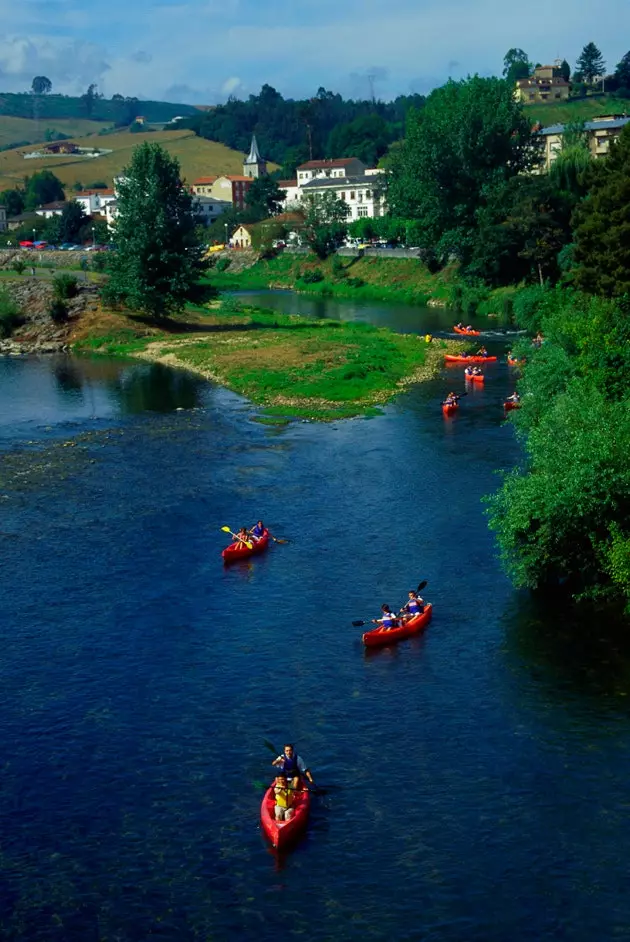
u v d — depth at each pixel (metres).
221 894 23.25
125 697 32.09
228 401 77.44
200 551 44.56
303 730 30.06
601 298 74.81
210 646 35.62
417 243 146.12
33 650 35.34
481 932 21.88
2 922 22.33
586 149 127.81
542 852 24.39
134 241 108.12
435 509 49.22
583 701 31.38
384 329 115.81
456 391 79.06
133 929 22.14
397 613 37.47
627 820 25.48
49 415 73.44
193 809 26.39
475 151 133.00
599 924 22.03
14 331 112.62
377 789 27.08
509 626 36.78
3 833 25.42
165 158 109.62
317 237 187.00
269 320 122.88
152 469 57.69
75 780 27.66
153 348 103.56
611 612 37.66
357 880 23.62
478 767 27.94
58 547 45.06
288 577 41.59
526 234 121.12
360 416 70.56
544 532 38.16
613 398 52.22
